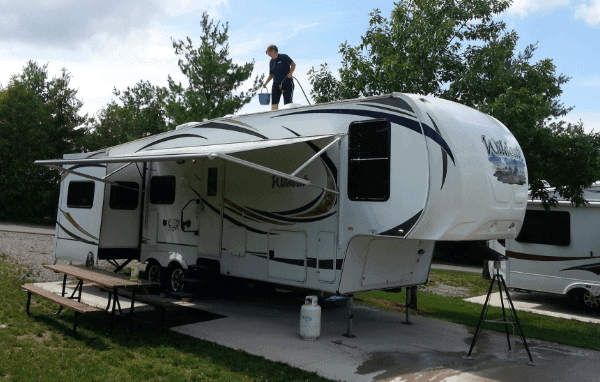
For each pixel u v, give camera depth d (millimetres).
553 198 8773
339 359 5387
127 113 24859
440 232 5109
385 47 9797
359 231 5703
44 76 30531
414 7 9984
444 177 5094
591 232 9359
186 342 5750
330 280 6012
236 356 5301
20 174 26500
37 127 27438
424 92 9375
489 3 9891
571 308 9883
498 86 9094
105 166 8883
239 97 17641
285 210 6625
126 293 6695
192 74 17125
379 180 5547
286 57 8172
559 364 5527
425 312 8273
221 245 7617
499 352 5926
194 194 8188
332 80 10391
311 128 6344
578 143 8281
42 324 6168
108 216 8945
